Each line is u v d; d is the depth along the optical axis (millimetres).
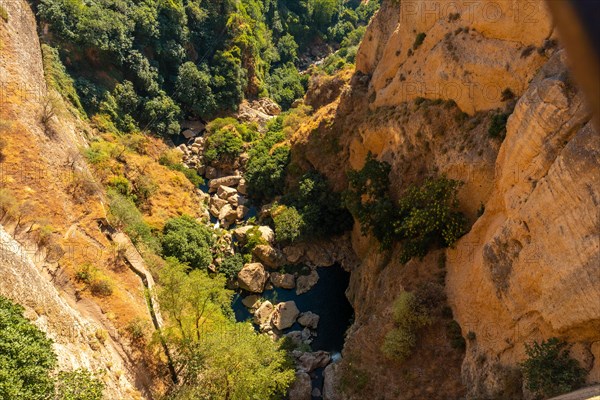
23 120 29453
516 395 19234
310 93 60719
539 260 18094
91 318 23078
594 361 16156
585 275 15422
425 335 25000
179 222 38938
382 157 35688
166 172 46156
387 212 31125
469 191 26344
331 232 40531
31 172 26812
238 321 35406
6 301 16297
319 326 34344
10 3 40250
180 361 24062
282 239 40562
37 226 24141
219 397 22266
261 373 22734
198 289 25156
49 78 43312
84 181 29703
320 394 28656
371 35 43125
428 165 31000
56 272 23281
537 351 17906
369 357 26094
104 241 28125
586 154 15102
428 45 32781
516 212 19875
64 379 15562
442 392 22734
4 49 33844
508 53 25609
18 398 13258
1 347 14320
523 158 20047
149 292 27422
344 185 40906
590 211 15102
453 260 26359
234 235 42625
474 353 22516
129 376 22094
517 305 19969
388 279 29531
